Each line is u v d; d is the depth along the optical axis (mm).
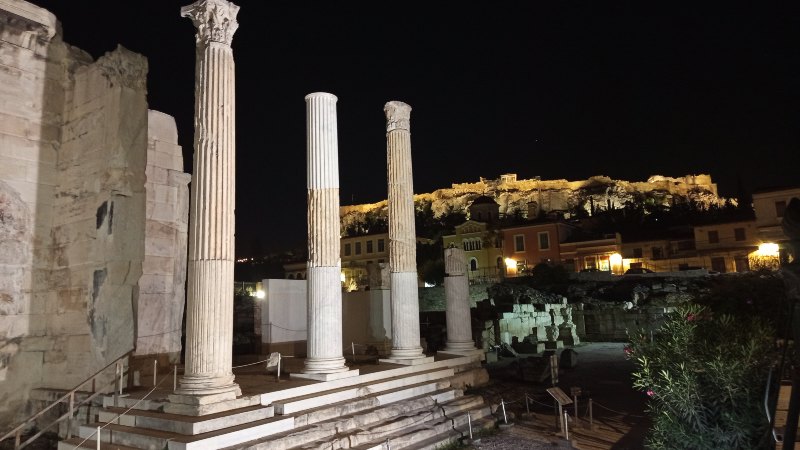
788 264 4305
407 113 17281
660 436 8758
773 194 35312
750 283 13141
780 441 6410
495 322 30344
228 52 10859
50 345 13477
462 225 67250
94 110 13594
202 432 8719
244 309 34812
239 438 8883
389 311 20750
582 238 62594
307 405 10656
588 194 135125
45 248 13883
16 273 13281
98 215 12906
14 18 13562
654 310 35938
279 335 19531
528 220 67812
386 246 65625
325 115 13711
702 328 8781
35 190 13844
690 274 48469
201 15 10828
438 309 45438
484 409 14133
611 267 59062
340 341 12969
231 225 10375
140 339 14711
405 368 14508
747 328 8586
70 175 13938
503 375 22016
